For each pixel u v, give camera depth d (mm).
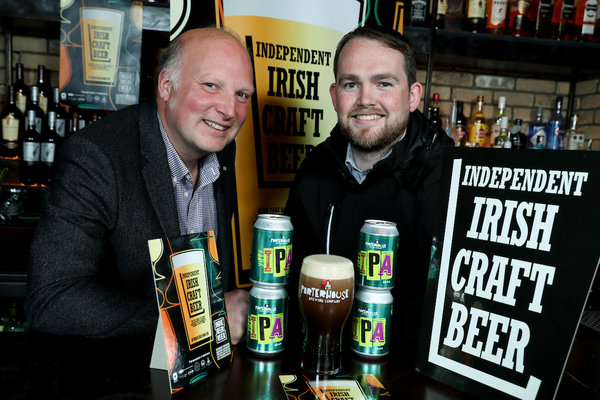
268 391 685
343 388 705
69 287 1026
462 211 760
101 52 2086
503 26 2447
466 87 2852
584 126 2840
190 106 1302
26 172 2285
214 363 741
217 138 1354
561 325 626
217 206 1525
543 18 2459
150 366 750
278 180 1776
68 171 1175
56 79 2529
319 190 1444
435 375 750
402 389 713
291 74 1741
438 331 759
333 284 725
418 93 1415
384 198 1367
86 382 691
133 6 2084
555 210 653
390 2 1910
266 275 788
